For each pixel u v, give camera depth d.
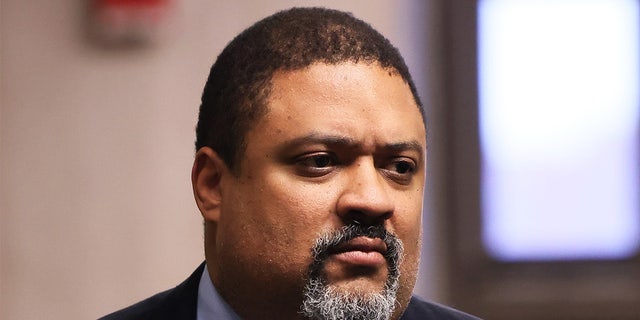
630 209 9.32
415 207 4.21
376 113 4.08
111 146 8.93
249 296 4.25
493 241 9.35
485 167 9.34
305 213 4.04
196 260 8.90
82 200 8.92
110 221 8.92
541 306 9.30
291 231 4.06
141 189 8.92
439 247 9.29
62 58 8.95
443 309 5.04
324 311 4.01
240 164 4.20
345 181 4.07
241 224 4.20
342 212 4.03
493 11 9.34
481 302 9.31
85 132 8.93
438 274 9.27
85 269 8.93
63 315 8.92
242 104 4.21
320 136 4.03
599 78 9.28
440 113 9.30
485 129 9.32
